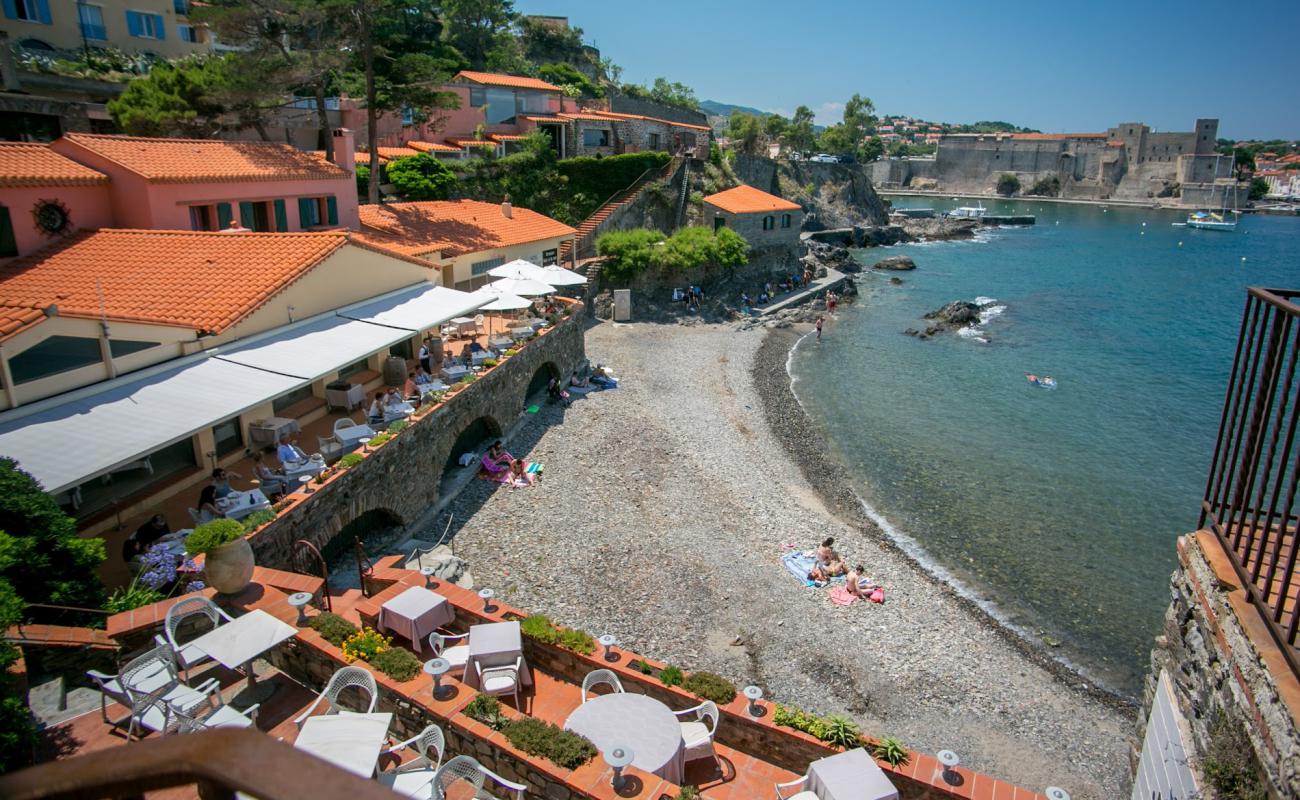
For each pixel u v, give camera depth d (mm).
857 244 113625
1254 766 7562
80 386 19266
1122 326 65812
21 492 13531
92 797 2051
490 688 14102
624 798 11016
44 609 13062
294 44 44469
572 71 102750
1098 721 20922
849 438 39969
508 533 26500
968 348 58000
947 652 23047
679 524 28500
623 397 41469
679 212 73812
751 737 13867
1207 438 40906
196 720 10922
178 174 29875
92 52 50938
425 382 29578
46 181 26781
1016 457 38094
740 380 47156
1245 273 94188
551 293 39156
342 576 21547
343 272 28406
